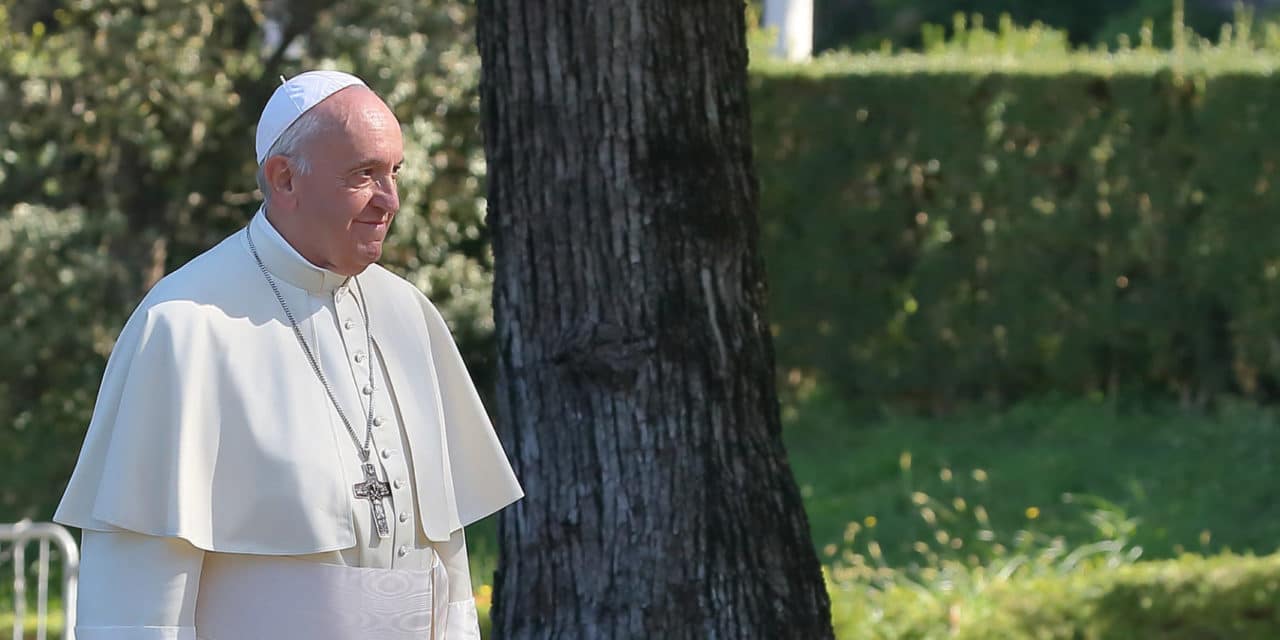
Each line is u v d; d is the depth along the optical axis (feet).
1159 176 66.59
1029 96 67.62
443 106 63.67
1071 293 67.87
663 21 27.63
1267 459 59.26
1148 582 42.98
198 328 18.85
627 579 27.84
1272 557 44.55
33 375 63.82
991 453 62.95
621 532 27.86
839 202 69.92
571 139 27.78
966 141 68.33
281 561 18.88
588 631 27.94
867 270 69.82
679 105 27.73
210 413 18.74
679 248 27.84
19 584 41.32
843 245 69.97
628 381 27.78
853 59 70.79
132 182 64.85
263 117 19.20
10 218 61.67
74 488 18.95
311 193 18.94
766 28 77.36
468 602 21.65
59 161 64.18
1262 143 65.21
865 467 62.54
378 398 19.75
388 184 19.24
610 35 27.55
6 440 65.10
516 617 28.55
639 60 27.61
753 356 28.50
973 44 79.46
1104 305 67.51
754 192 28.84
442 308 63.82
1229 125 65.51
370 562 19.30
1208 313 66.44
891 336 69.97
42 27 62.95
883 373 70.08
